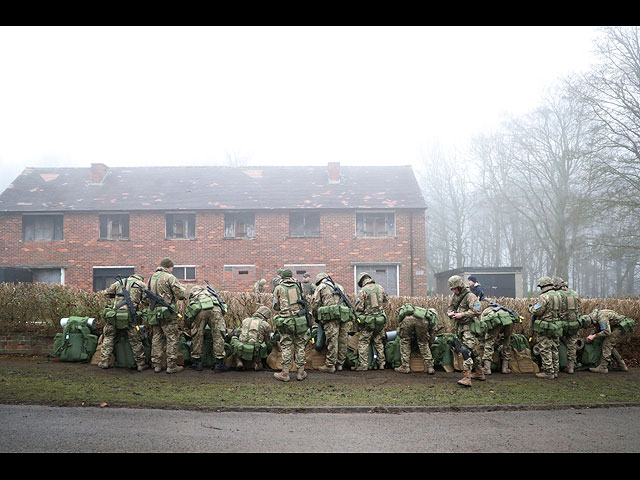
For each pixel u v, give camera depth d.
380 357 8.82
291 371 8.51
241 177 27.81
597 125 25.42
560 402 6.63
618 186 24.84
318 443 4.79
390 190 26.45
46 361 8.57
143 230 24.33
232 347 8.32
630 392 7.39
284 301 7.70
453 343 8.74
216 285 24.20
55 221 24.48
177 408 5.89
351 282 24.45
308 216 25.17
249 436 4.95
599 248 27.14
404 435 5.10
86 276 23.95
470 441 4.94
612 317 9.09
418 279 24.53
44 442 4.54
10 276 22.14
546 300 8.39
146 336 8.14
